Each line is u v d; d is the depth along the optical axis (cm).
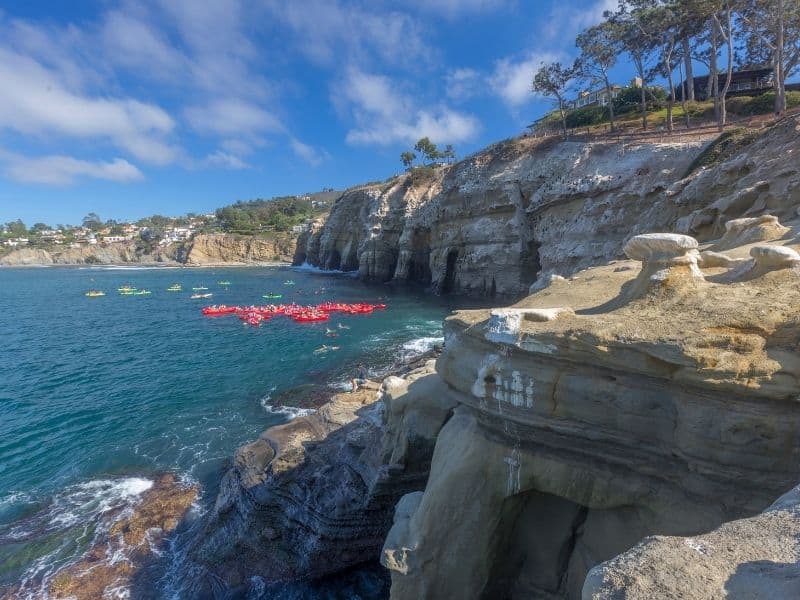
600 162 4747
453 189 6500
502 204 5697
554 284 1312
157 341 4203
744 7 4453
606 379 748
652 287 828
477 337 903
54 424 2473
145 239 18550
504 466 901
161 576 1456
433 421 1273
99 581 1437
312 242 12162
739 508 660
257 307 5722
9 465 2078
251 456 1675
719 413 644
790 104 5000
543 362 802
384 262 8325
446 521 934
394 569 949
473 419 998
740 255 1216
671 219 3141
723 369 618
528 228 5522
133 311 5903
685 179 3131
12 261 16562
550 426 811
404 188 8206
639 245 867
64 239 19725
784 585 346
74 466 2058
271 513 1525
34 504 1798
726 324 666
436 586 930
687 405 670
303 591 1398
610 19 5409
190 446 2194
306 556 1441
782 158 2370
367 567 1455
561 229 4834
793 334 621
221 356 3644
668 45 5288
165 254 16650
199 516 1684
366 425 1653
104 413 2606
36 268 14712
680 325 695
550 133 6731
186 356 3681
